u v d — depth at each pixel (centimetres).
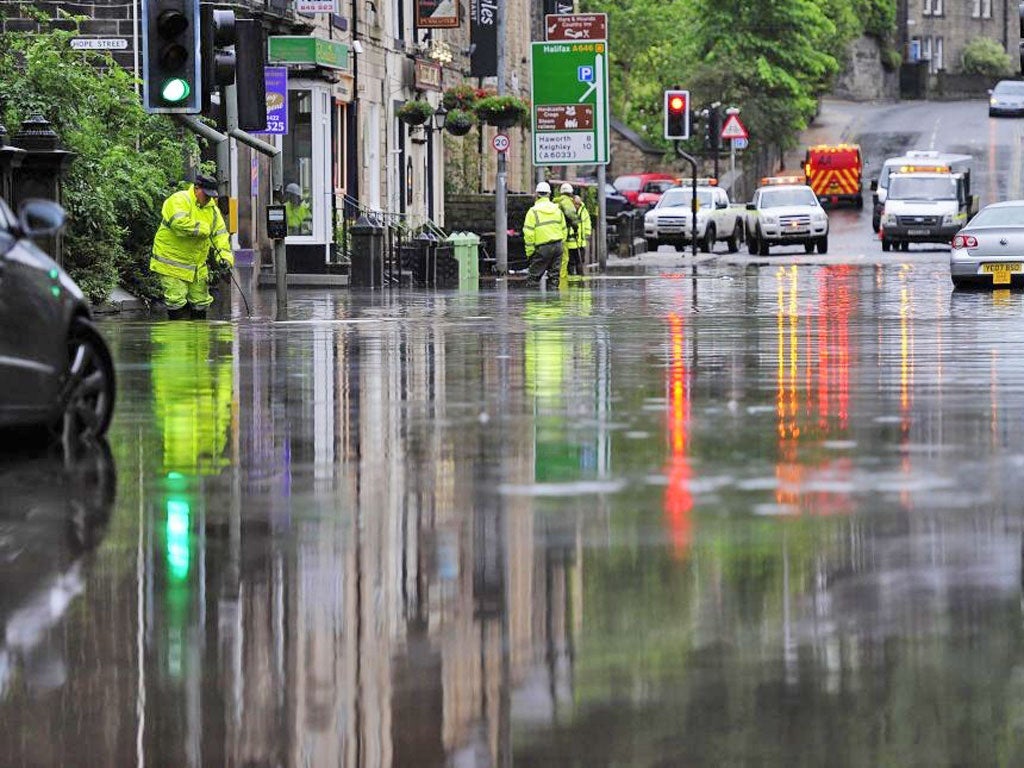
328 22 12050
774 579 1998
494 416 3550
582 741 1425
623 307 7594
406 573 2066
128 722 1512
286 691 1592
